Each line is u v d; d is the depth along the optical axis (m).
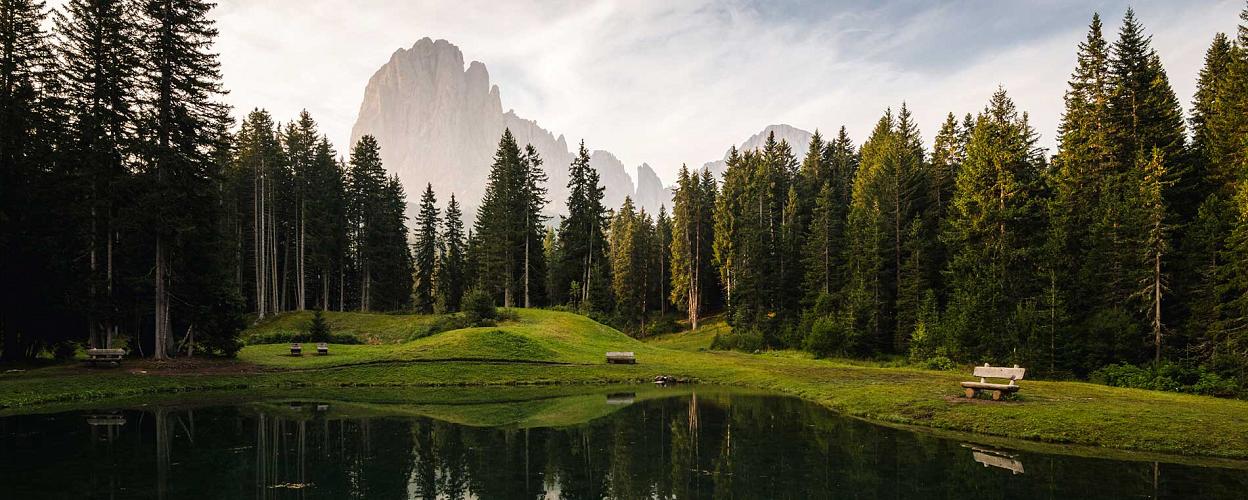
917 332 42.06
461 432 17.56
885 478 12.41
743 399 25.25
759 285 63.28
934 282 50.47
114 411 20.83
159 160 30.12
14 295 29.53
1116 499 10.87
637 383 31.17
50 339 31.95
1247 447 14.46
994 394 20.36
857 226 53.78
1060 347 32.12
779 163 79.62
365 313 56.69
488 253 66.62
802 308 60.84
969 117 57.66
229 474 12.52
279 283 64.94
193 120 31.62
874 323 48.22
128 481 11.87
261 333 49.19
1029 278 37.84
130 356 32.88
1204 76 40.81
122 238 30.84
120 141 29.62
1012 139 42.34
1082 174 39.78
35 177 29.86
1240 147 31.22
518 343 38.09
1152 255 30.75
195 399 23.80
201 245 32.62
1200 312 28.84
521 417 20.33
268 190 59.44
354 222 67.88
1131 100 40.00
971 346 37.00
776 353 51.97
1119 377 28.41
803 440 16.58
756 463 13.85
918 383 26.39
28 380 24.19
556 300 79.06
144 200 29.38
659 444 16.00
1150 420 16.73
